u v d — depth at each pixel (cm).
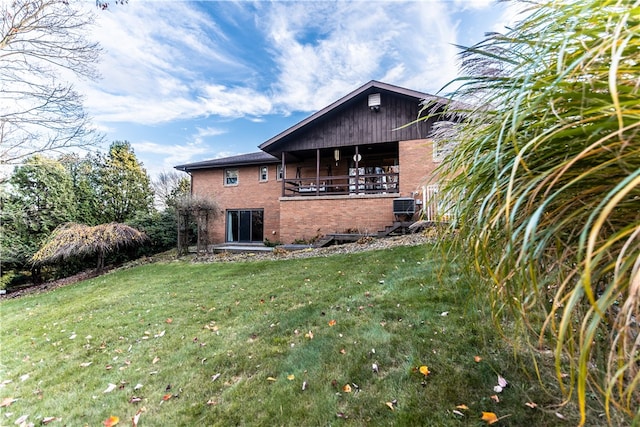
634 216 81
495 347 225
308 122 1022
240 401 211
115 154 1650
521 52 106
